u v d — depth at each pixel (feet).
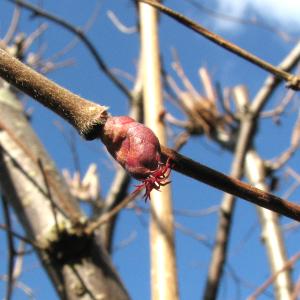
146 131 0.18
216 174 0.18
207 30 0.27
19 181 0.41
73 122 0.18
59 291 0.38
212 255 0.52
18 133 0.43
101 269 0.38
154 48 0.46
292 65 0.60
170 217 0.39
